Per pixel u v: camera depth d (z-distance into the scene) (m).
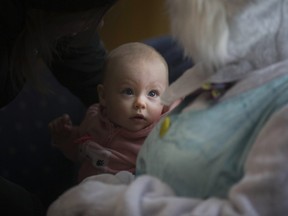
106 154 1.05
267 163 0.56
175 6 0.64
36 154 1.47
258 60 0.65
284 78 0.64
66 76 1.30
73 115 1.52
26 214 1.07
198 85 0.69
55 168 1.46
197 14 0.62
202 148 0.64
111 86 1.05
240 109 0.64
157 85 1.03
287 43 0.64
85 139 1.09
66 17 0.96
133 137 1.06
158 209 0.61
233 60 0.65
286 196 0.55
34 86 1.14
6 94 1.07
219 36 0.62
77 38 1.17
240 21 0.62
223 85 0.68
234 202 0.56
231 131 0.63
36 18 0.97
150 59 1.04
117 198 0.65
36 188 1.46
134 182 0.65
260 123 0.61
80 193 0.69
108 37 1.83
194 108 0.69
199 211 0.58
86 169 1.09
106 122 1.08
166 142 0.69
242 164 0.61
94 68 1.28
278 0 0.63
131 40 1.87
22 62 1.05
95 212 0.65
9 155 1.46
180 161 0.65
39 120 1.49
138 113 1.02
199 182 0.63
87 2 0.90
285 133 0.56
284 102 0.60
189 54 0.67
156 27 1.83
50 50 1.09
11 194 1.07
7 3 0.89
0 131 1.46
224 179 0.61
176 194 0.65
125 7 1.79
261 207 0.55
